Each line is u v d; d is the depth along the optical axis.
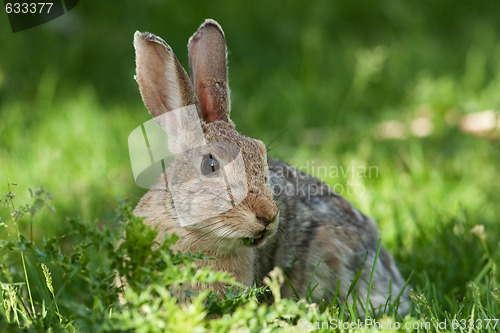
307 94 14.98
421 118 14.23
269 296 8.23
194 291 7.37
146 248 5.89
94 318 5.66
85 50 15.93
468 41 18.25
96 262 8.98
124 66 15.78
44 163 11.78
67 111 13.90
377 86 15.56
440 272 9.45
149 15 16.97
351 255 8.92
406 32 18.47
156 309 5.65
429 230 10.38
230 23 17.34
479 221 10.51
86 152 12.60
